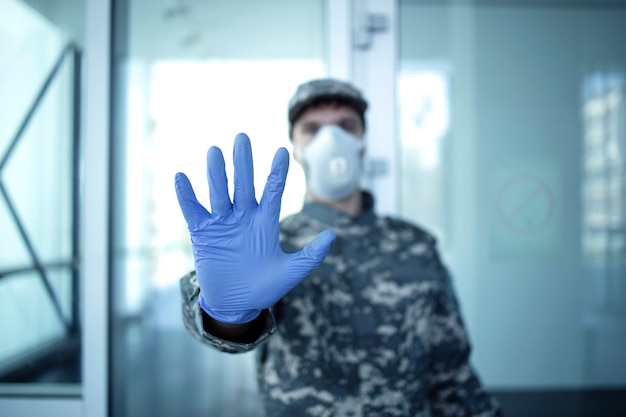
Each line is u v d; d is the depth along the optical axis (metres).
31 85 1.60
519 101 1.56
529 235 1.57
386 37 1.40
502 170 1.56
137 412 1.62
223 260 0.54
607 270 1.58
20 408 1.29
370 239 0.83
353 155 0.83
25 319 1.68
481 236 1.56
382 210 1.43
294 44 1.77
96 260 1.31
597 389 1.58
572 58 1.57
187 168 1.97
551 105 1.57
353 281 0.77
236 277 0.54
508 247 1.57
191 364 1.93
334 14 1.37
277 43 1.87
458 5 1.53
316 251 0.55
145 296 2.13
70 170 1.61
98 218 1.32
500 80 1.55
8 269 1.62
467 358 0.80
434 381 0.80
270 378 0.72
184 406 1.66
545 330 1.58
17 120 1.60
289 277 0.55
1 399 1.30
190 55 2.02
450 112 1.54
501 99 1.56
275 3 1.58
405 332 0.75
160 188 1.96
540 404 1.57
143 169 1.85
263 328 0.59
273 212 0.56
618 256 1.59
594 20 1.57
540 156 1.57
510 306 1.57
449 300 0.81
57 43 1.60
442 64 1.53
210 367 1.89
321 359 0.71
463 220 1.55
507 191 1.56
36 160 1.61
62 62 1.59
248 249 0.55
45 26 1.60
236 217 0.55
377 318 0.75
